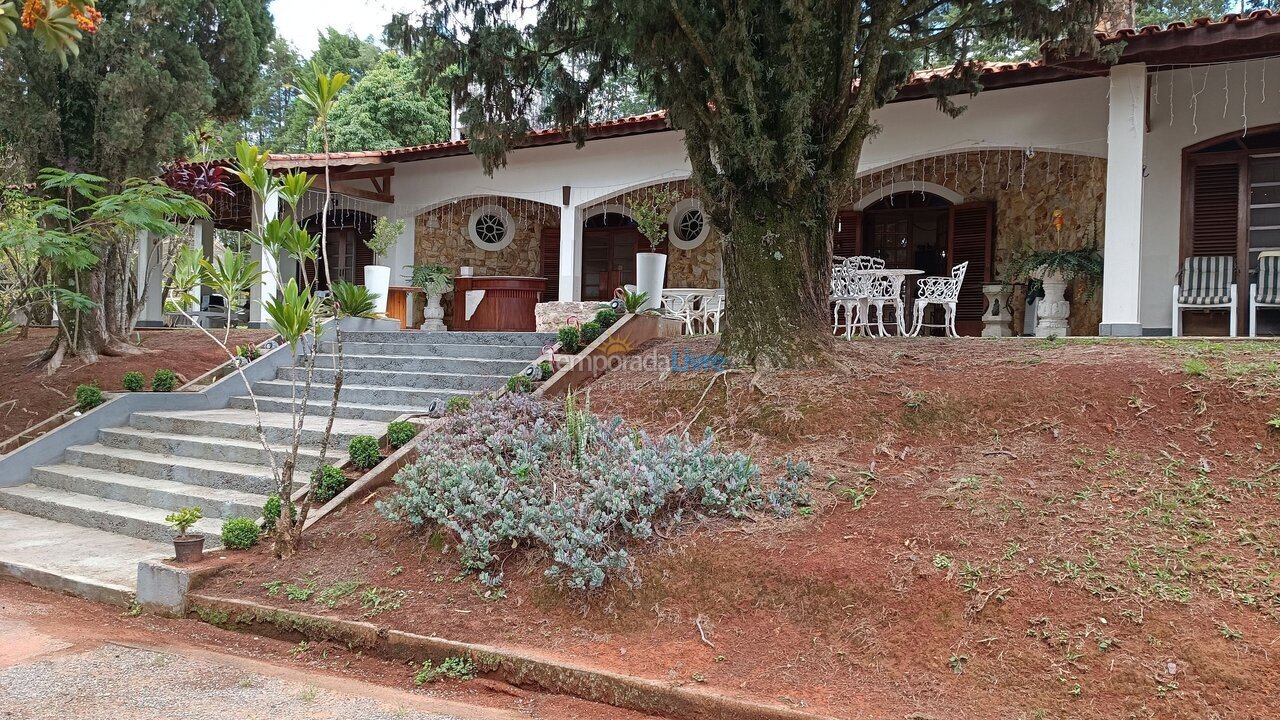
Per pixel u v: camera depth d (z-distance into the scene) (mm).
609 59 7746
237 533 5293
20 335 12594
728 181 6438
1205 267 9102
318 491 5824
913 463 4918
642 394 6520
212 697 3615
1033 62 9062
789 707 3232
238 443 7484
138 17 9938
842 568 3893
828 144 6402
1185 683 3088
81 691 3658
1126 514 4090
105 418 8664
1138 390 5176
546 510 4504
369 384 9055
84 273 10562
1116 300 8633
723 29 5773
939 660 3406
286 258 17203
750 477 4734
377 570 4773
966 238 12633
